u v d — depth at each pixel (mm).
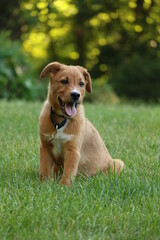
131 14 30031
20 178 6719
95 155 7199
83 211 5277
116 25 30875
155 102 26172
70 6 29469
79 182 6414
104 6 29531
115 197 5797
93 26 31031
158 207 5484
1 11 27625
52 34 30922
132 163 7547
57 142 6699
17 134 9805
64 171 6605
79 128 6711
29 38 30203
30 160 7645
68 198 5625
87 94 23375
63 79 6664
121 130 10641
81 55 32406
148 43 30297
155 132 10586
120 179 6359
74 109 6605
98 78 32312
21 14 27438
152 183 6285
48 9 27297
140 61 26672
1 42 21062
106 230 4902
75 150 6684
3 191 5934
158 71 26109
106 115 12852
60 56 32406
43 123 6699
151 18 29844
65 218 5102
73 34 31594
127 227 4961
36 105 14992
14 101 17594
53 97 6711
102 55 31969
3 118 11641
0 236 4695
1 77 19688
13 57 20516
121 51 31156
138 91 26172
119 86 26250
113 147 8844
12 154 7934
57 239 4629
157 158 7879
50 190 5848
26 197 5664
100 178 6477
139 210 5398
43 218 5070
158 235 4863
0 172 7105
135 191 6055
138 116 12977
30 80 20422
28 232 4754
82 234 4750
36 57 31109
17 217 5047
